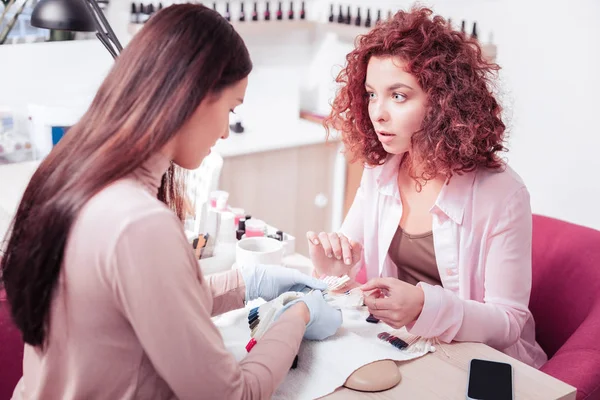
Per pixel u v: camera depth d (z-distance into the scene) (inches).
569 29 103.4
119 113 36.1
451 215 57.7
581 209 107.7
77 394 37.6
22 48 103.0
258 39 135.4
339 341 47.9
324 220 132.3
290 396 42.7
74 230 35.3
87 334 36.3
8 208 81.4
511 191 56.4
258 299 54.8
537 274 67.2
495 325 52.1
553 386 44.8
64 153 36.8
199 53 36.4
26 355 40.6
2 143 97.3
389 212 63.3
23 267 35.7
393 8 124.3
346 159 126.4
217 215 72.1
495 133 55.6
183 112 35.9
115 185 35.8
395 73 53.5
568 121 106.6
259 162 118.7
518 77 111.7
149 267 34.5
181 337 35.4
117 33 123.4
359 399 42.9
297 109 134.0
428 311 49.3
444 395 43.6
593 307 60.9
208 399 36.8
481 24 114.9
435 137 53.9
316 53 142.3
